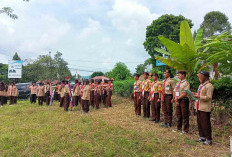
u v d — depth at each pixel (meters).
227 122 5.36
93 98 10.70
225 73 5.54
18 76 22.69
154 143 4.16
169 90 5.71
